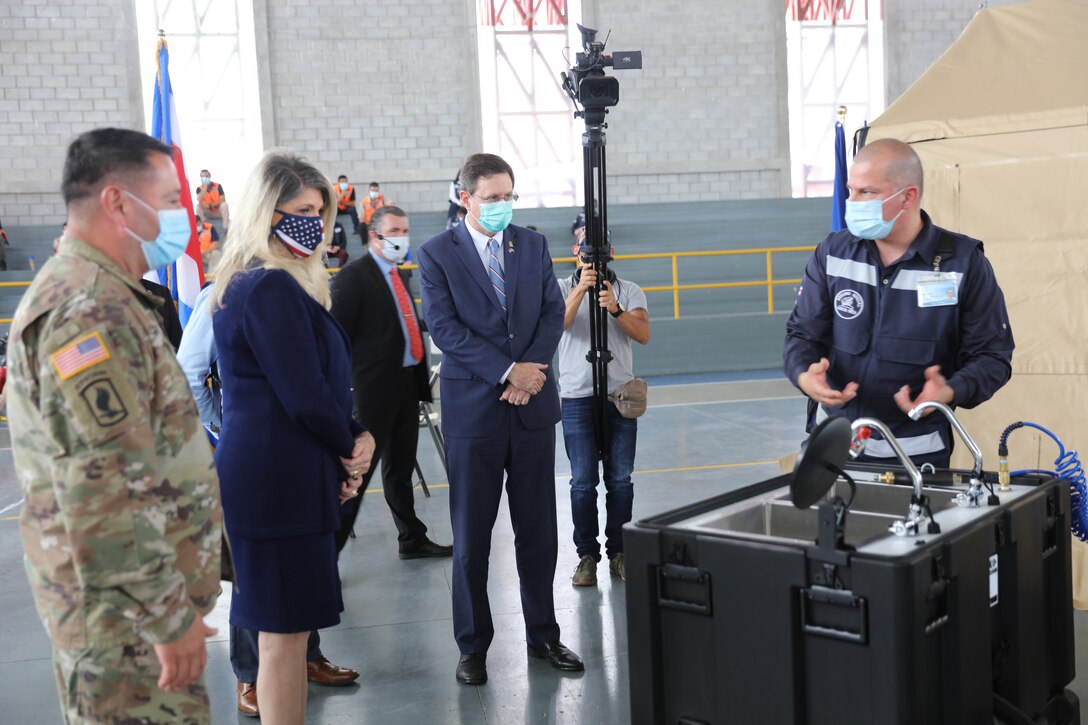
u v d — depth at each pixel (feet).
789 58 55.01
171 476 5.54
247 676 10.13
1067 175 12.34
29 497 5.32
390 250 14.25
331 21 50.21
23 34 47.42
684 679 6.45
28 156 47.88
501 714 9.91
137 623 5.13
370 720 9.92
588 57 12.52
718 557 6.17
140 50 49.37
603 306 12.91
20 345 5.18
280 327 7.45
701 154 53.93
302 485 7.66
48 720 10.19
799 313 9.43
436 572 14.85
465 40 51.47
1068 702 7.71
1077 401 12.50
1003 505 6.86
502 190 10.39
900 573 5.52
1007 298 12.92
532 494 10.77
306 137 50.49
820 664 5.89
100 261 5.37
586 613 12.66
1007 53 13.73
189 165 50.26
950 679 6.10
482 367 10.27
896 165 8.38
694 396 33.40
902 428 8.91
